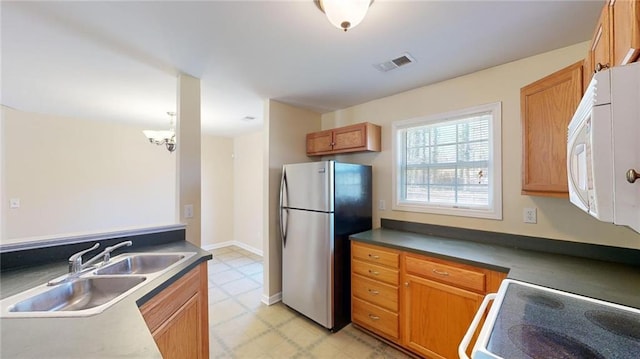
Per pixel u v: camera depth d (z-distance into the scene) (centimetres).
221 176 527
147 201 436
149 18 143
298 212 262
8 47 173
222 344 216
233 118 372
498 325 94
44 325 88
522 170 173
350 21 126
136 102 294
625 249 158
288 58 191
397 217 268
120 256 168
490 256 175
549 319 97
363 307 228
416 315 195
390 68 209
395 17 144
